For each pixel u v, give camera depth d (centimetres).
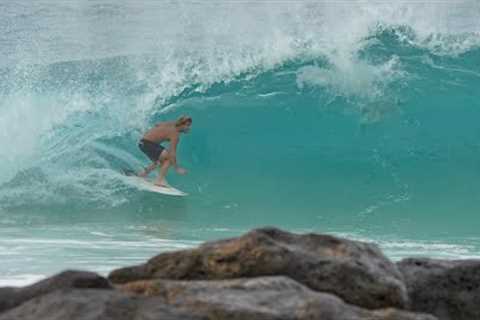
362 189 6731
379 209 6388
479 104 7106
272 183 6856
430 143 6981
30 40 11188
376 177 6844
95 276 2092
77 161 6606
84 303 1853
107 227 5588
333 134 7088
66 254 4491
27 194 6322
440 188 6688
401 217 6144
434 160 6900
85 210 6166
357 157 6969
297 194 6706
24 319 1850
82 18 11638
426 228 5750
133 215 6066
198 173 6900
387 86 7150
